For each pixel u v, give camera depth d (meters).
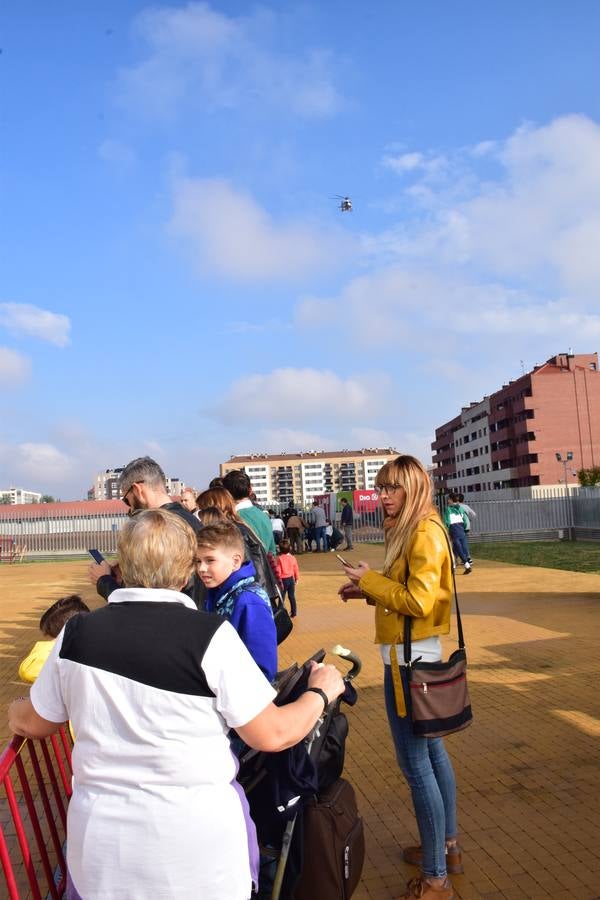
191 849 1.86
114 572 3.88
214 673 1.93
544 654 8.16
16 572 26.67
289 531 30.06
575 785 4.48
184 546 2.13
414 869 3.62
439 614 3.27
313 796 2.68
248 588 3.34
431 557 3.19
